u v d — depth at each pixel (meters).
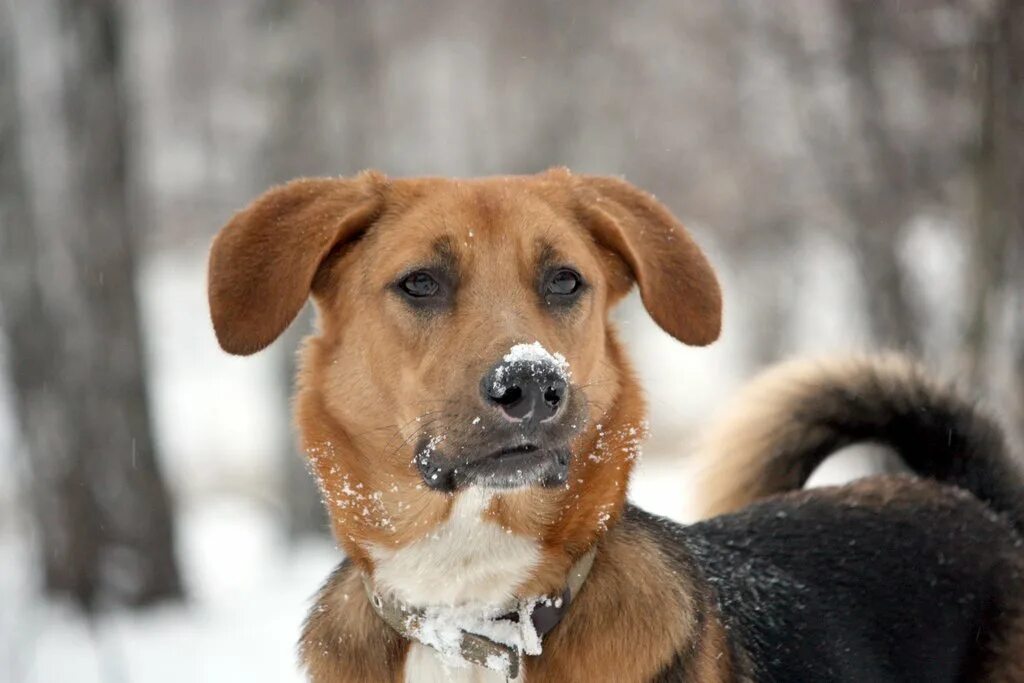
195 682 9.13
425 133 33.06
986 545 5.76
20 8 12.34
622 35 26.83
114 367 12.30
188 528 20.50
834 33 11.51
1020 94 9.23
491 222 4.93
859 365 6.50
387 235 4.97
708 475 6.59
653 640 4.57
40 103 12.28
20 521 15.70
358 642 4.72
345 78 19.59
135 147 14.45
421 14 27.50
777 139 18.72
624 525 4.91
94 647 9.95
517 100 29.95
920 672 5.36
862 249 11.45
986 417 6.33
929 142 11.70
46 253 12.23
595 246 5.23
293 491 17.34
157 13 29.08
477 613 4.59
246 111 18.08
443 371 4.61
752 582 5.32
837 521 5.76
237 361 34.41
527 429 4.33
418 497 4.65
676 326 5.16
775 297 31.52
